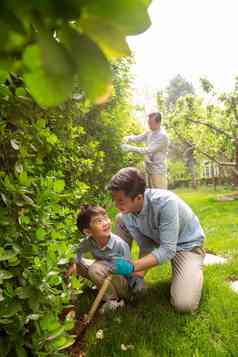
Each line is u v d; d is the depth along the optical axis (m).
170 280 2.96
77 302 2.66
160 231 2.45
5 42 0.34
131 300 2.71
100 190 4.50
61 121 2.65
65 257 1.71
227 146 10.63
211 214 6.54
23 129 1.80
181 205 2.67
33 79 0.35
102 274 2.58
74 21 0.34
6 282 1.50
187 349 2.04
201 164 17.23
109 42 0.35
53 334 1.55
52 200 1.79
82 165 3.03
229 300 2.55
